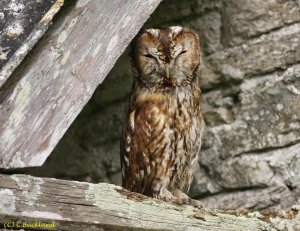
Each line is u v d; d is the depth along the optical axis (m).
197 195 11.00
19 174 7.55
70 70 7.95
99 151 12.09
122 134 10.27
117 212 8.06
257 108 10.72
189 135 10.07
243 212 9.00
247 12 10.91
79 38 8.05
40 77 7.78
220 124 10.97
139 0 8.48
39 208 7.59
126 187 10.16
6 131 7.53
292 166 10.30
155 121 9.88
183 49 9.99
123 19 8.34
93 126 12.14
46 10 7.83
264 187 10.45
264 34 10.80
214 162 10.91
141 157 9.92
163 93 9.98
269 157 10.50
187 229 8.49
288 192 10.25
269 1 10.80
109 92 11.96
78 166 12.22
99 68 8.11
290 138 10.41
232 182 10.71
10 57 7.59
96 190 7.97
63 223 7.77
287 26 10.69
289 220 9.24
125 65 11.82
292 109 10.46
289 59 10.59
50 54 7.87
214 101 11.06
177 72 9.94
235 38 10.97
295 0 10.68
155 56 9.93
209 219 8.66
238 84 10.91
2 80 7.41
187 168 10.17
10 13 8.08
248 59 10.84
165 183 9.94
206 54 11.16
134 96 10.20
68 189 7.79
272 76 10.70
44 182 7.66
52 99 7.81
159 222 8.33
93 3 8.19
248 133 10.70
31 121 7.67
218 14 11.14
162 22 11.54
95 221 7.88
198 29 11.25
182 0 11.35
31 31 7.75
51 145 7.72
